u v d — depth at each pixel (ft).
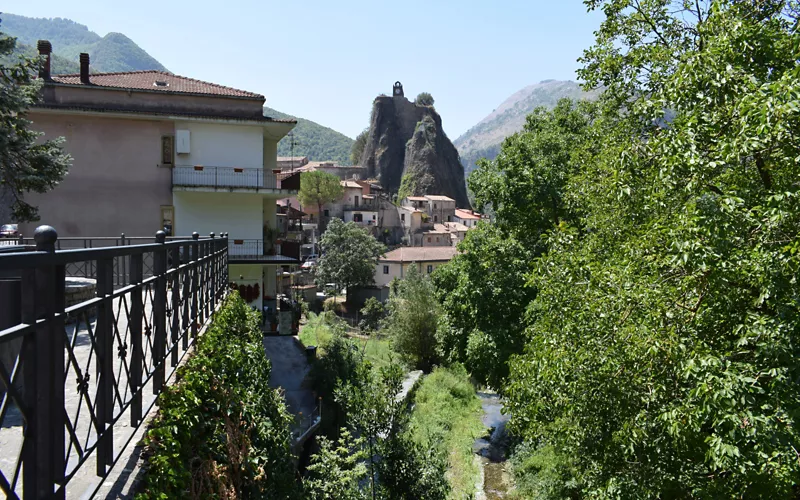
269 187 84.99
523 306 70.38
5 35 52.06
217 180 82.69
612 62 46.93
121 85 83.20
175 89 84.99
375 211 287.69
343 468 47.37
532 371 37.63
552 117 85.25
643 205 35.42
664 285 27.17
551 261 38.22
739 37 28.53
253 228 85.71
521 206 71.92
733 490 24.43
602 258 38.63
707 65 28.50
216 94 82.89
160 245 16.89
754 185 28.40
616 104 49.47
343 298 207.82
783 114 21.42
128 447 14.10
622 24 48.34
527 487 60.49
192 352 23.29
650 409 27.32
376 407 48.93
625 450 27.66
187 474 14.25
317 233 265.54
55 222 78.28
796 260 21.16
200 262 27.22
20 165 54.08
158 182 81.51
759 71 29.07
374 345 128.98
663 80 36.94
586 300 30.96
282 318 97.04
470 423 87.20
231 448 18.51
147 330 15.83
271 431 25.49
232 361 24.85
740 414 21.01
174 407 16.38
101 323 11.39
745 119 22.90
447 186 427.74
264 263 83.61
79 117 78.74
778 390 21.68
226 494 16.33
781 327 21.84
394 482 46.44
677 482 27.89
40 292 8.58
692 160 24.81
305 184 269.85
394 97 466.70
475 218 337.93
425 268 208.03
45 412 8.57
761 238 23.41
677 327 25.35
